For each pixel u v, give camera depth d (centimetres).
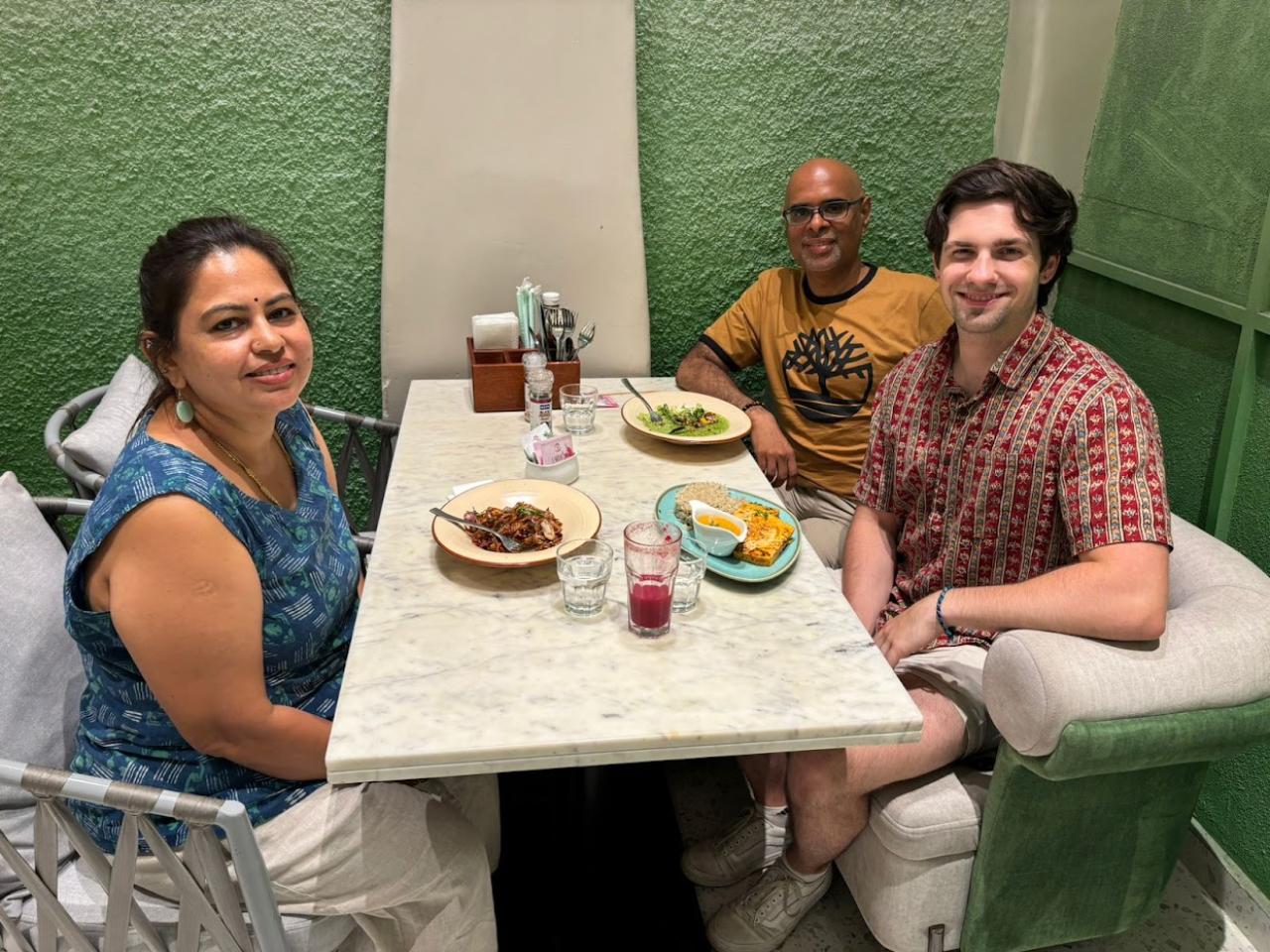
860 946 169
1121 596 128
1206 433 183
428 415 207
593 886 176
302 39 215
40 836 110
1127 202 205
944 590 147
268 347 117
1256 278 164
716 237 247
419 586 139
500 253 233
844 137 241
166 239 118
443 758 105
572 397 196
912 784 145
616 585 141
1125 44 204
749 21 228
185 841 120
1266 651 130
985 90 240
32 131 214
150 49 211
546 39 218
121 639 113
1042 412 144
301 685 131
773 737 111
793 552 147
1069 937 151
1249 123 167
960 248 144
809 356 220
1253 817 171
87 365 237
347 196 230
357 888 123
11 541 141
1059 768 124
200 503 110
